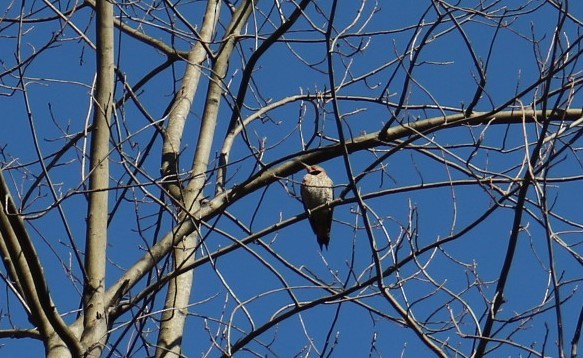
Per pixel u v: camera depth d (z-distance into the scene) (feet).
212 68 45.91
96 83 36.52
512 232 28.71
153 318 34.78
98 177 35.12
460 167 36.50
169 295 37.17
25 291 31.37
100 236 34.35
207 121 44.16
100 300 33.24
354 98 42.50
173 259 36.09
